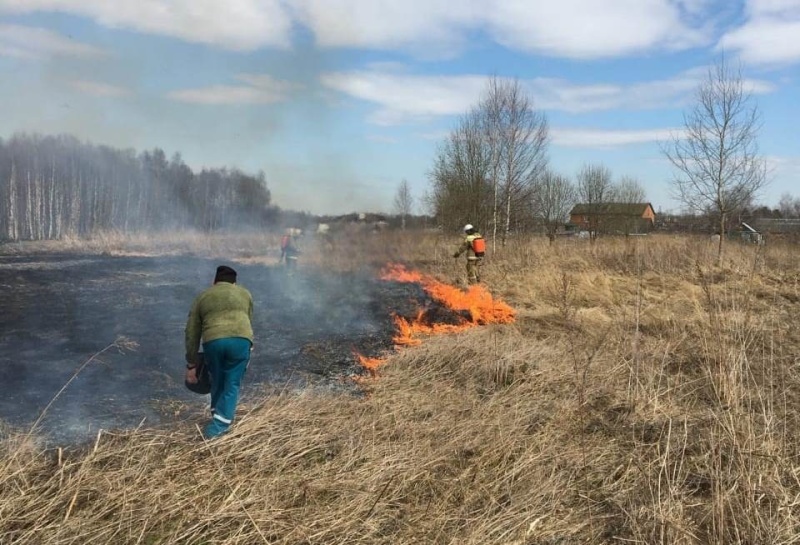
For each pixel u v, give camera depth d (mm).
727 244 17719
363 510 3656
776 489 3883
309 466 4238
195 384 4906
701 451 4641
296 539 3332
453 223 23594
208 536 3316
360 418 5168
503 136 22172
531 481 4148
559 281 12703
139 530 3279
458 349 7461
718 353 6277
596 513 3877
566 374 6520
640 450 4648
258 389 6039
